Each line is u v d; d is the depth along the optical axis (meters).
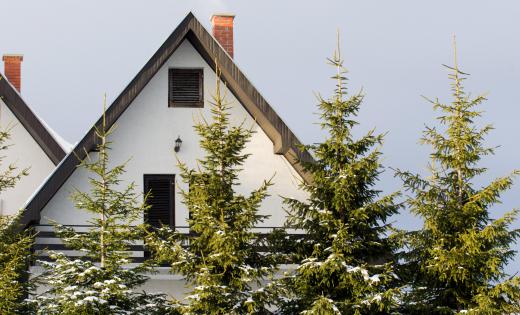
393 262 20.20
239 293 19.50
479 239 20.12
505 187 20.25
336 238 19.83
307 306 19.83
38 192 22.50
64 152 25.14
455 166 20.72
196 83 24.86
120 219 20.61
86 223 23.53
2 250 20.41
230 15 27.61
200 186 19.95
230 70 23.95
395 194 20.08
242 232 19.67
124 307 20.17
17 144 25.70
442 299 20.48
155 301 20.58
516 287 19.50
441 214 20.45
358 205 20.58
